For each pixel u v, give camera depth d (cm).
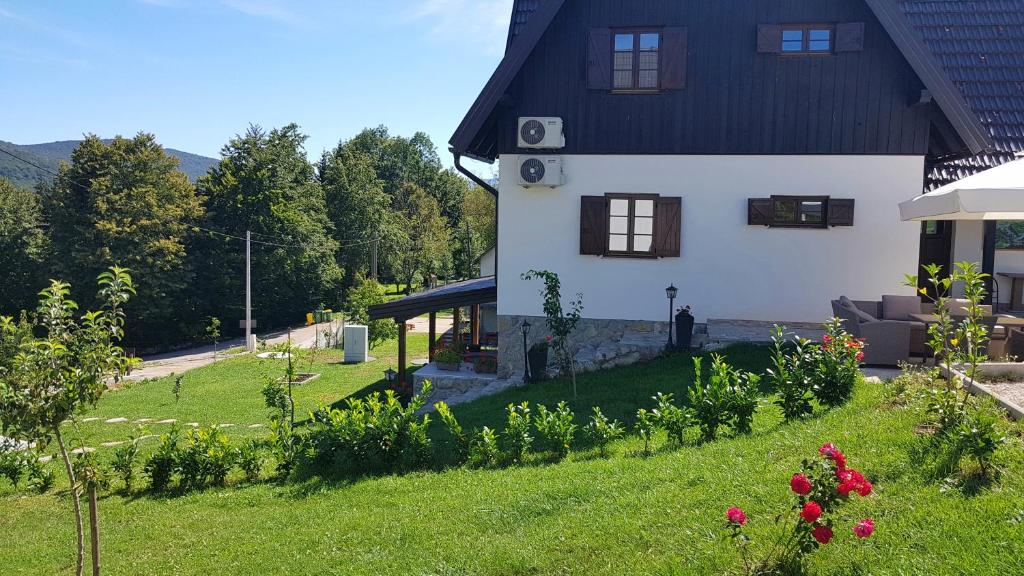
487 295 1464
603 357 1225
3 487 962
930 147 1325
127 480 880
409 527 601
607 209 1312
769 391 930
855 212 1241
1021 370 717
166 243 4172
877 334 959
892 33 1145
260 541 620
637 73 1289
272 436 884
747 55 1252
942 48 1455
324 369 2306
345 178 5928
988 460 484
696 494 545
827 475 400
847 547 419
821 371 748
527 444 802
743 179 1271
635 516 530
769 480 544
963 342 901
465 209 7144
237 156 4912
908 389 707
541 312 1364
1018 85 1383
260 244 4741
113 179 4284
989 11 1509
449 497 674
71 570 600
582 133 1309
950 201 795
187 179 4641
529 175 1305
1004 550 386
